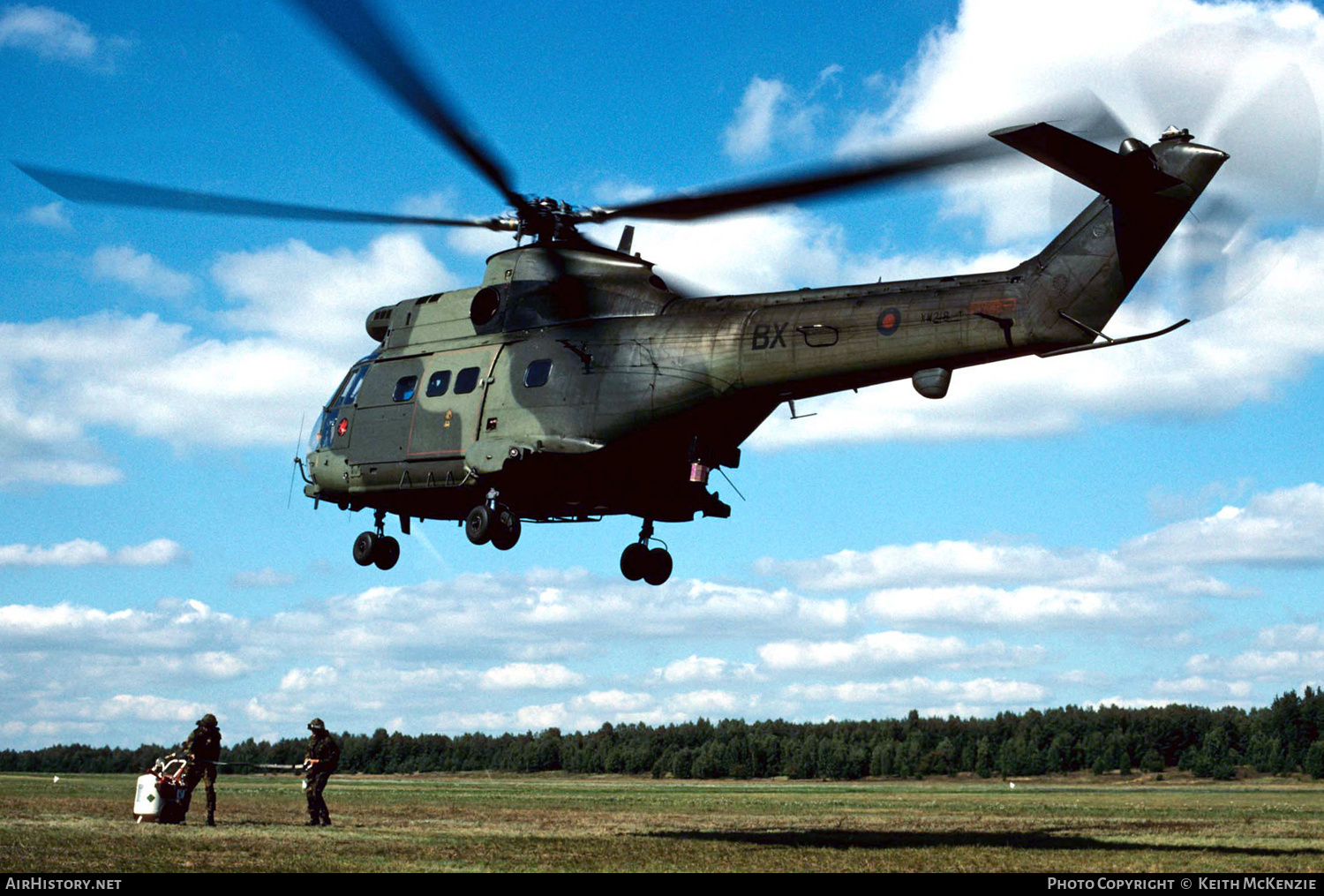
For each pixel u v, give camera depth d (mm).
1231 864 15195
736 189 16562
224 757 81188
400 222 19562
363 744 100375
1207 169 15516
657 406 18484
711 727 103500
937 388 17031
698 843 17781
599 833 19812
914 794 47500
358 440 21594
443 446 20312
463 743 101312
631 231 20422
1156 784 78812
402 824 21109
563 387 19281
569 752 99750
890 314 17219
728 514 20828
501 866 14320
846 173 15328
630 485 19656
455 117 16641
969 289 16891
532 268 20438
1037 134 14930
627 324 19359
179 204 17328
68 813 21719
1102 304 16031
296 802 28531
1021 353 16547
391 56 14805
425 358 21234
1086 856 16188
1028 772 96500
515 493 20016
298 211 18219
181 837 16672
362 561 22547
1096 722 102688
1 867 13008
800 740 97438
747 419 19031
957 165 15195
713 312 18859
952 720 109812
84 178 16453
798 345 17719
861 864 15078
